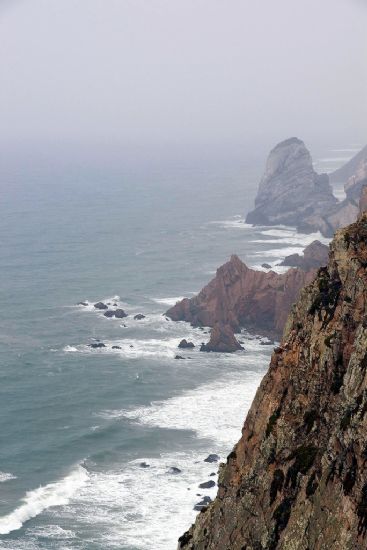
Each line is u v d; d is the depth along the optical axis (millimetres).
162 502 107125
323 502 30266
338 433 30203
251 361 165375
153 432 129750
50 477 115688
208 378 155000
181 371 158875
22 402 144250
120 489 111500
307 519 31125
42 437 129250
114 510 105875
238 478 36812
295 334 36500
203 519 39156
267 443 35031
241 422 133375
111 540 98938
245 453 37000
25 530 101812
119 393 147000
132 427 132000
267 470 34781
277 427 34906
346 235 34719
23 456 122562
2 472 117562
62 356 169000
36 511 106062
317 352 34500
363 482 28516
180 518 103000
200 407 140000
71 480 114438
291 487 33562
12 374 158125
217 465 117438
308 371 34812
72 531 101188
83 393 147250
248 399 143750
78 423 134125
